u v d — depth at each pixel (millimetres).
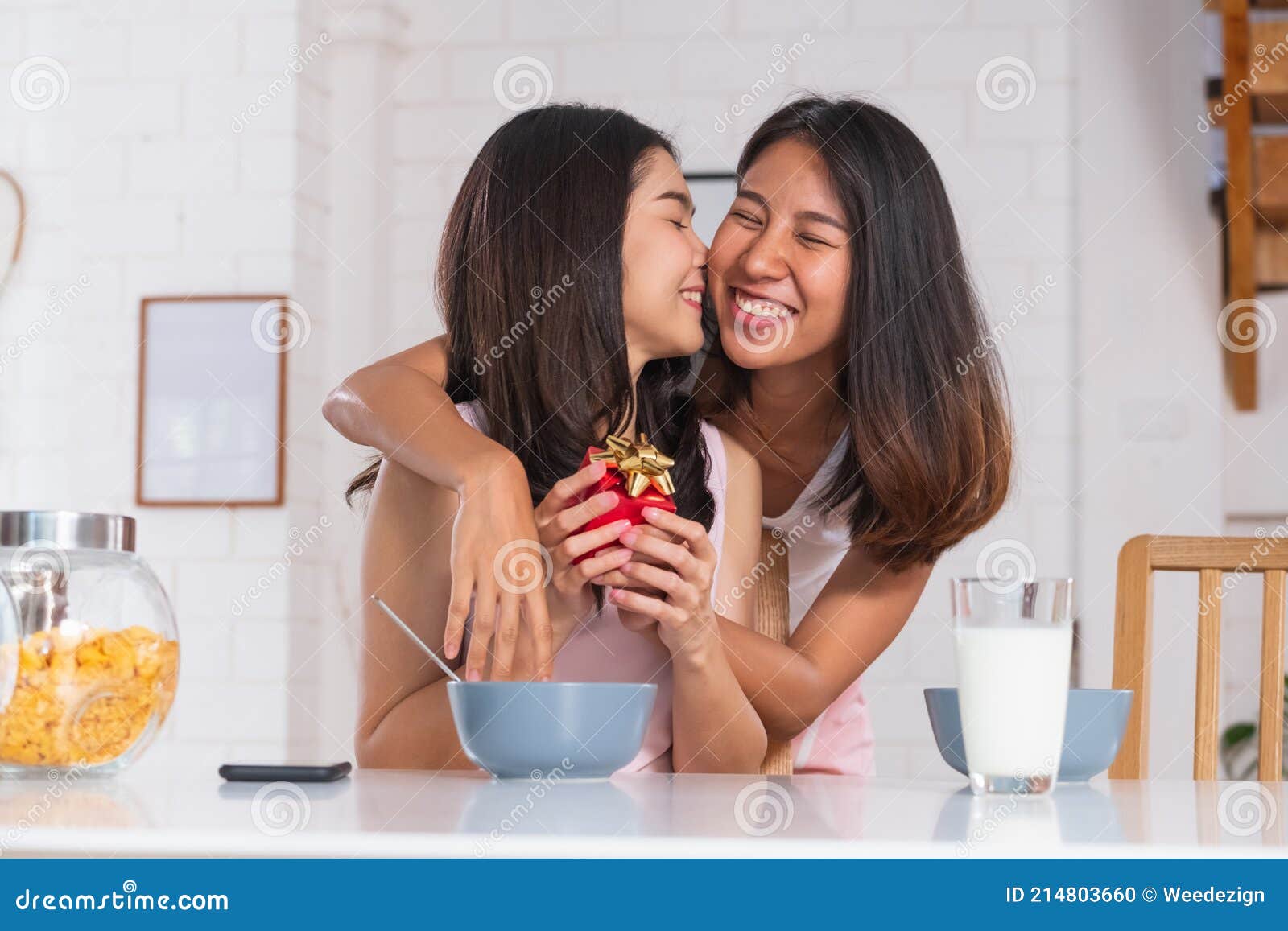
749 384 1565
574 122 1340
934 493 1470
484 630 1027
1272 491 2906
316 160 2951
